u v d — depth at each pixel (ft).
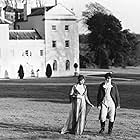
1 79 312.29
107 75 64.34
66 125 65.31
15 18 421.59
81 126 64.39
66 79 288.71
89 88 187.21
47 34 359.87
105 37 458.50
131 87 190.80
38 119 84.02
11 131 68.23
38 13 369.71
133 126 73.77
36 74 351.67
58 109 104.53
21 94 160.86
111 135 64.03
